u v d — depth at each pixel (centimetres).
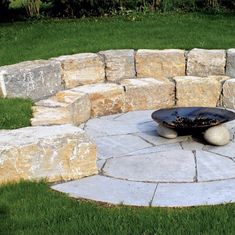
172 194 432
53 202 411
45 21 1196
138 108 717
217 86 711
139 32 938
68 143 461
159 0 1248
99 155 537
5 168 442
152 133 608
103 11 1239
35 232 364
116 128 634
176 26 984
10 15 1320
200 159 514
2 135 470
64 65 718
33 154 449
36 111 600
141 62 760
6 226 374
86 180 464
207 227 363
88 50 803
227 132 558
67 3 1258
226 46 812
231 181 458
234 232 355
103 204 417
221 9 1245
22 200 413
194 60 754
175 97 723
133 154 537
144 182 461
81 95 667
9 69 666
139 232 360
